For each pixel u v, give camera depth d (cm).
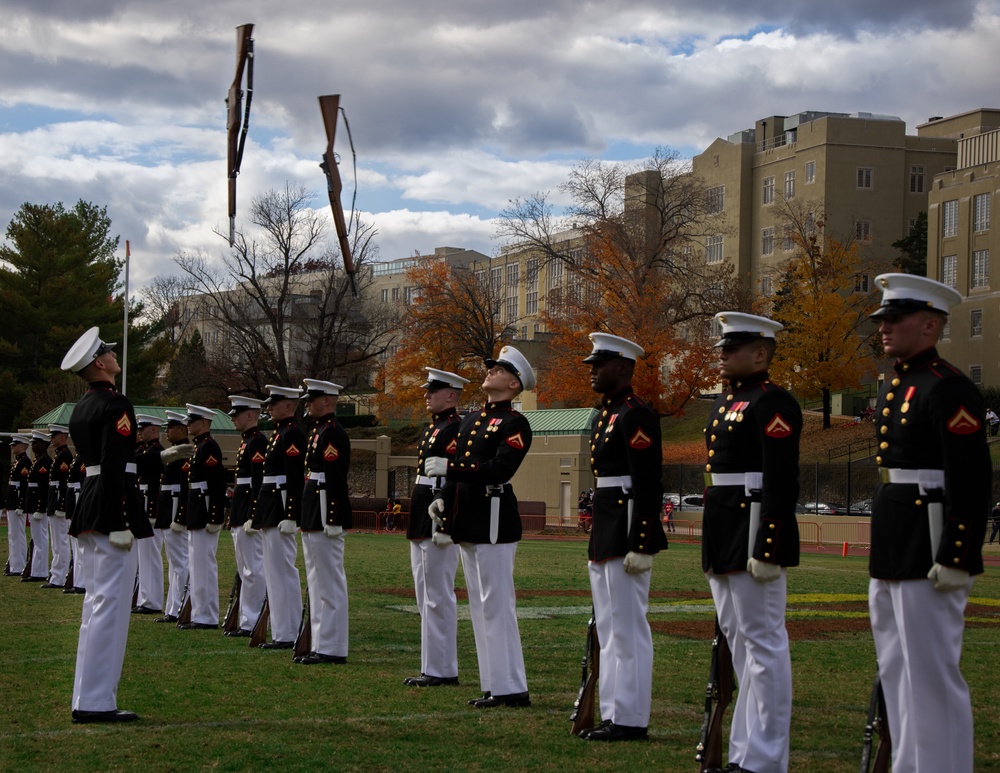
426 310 6812
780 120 8594
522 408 6462
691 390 5366
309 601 1157
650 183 6812
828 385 6203
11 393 5216
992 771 731
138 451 1594
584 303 5791
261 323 6003
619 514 827
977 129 7931
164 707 908
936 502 618
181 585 1557
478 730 834
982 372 6425
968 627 1488
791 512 696
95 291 5741
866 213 7844
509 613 945
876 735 830
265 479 1276
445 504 961
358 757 749
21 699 928
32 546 2034
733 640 742
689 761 746
